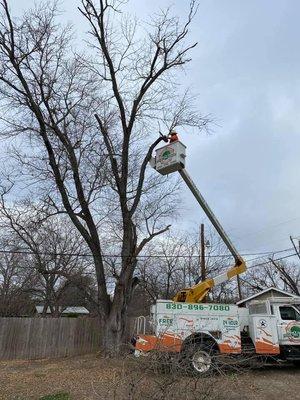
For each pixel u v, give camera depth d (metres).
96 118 19.19
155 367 6.79
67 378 12.77
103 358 15.98
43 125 17.61
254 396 10.66
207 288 16.61
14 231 23.95
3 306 35.50
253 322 14.99
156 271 42.44
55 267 30.41
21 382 12.55
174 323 14.14
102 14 18.30
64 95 18.86
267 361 15.71
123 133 18.98
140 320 15.95
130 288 18.33
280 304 15.84
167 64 19.31
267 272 48.50
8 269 36.28
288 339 15.39
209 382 7.65
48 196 19.92
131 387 6.74
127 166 19.02
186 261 42.28
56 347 20.05
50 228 37.25
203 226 32.28
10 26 17.08
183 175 16.67
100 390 10.53
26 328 19.86
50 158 18.17
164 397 6.57
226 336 14.34
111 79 18.91
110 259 28.97
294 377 13.97
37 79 18.02
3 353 19.25
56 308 33.88
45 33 18.28
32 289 35.97
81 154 19.45
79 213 18.70
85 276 33.41
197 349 10.84
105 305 17.75
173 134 16.72
